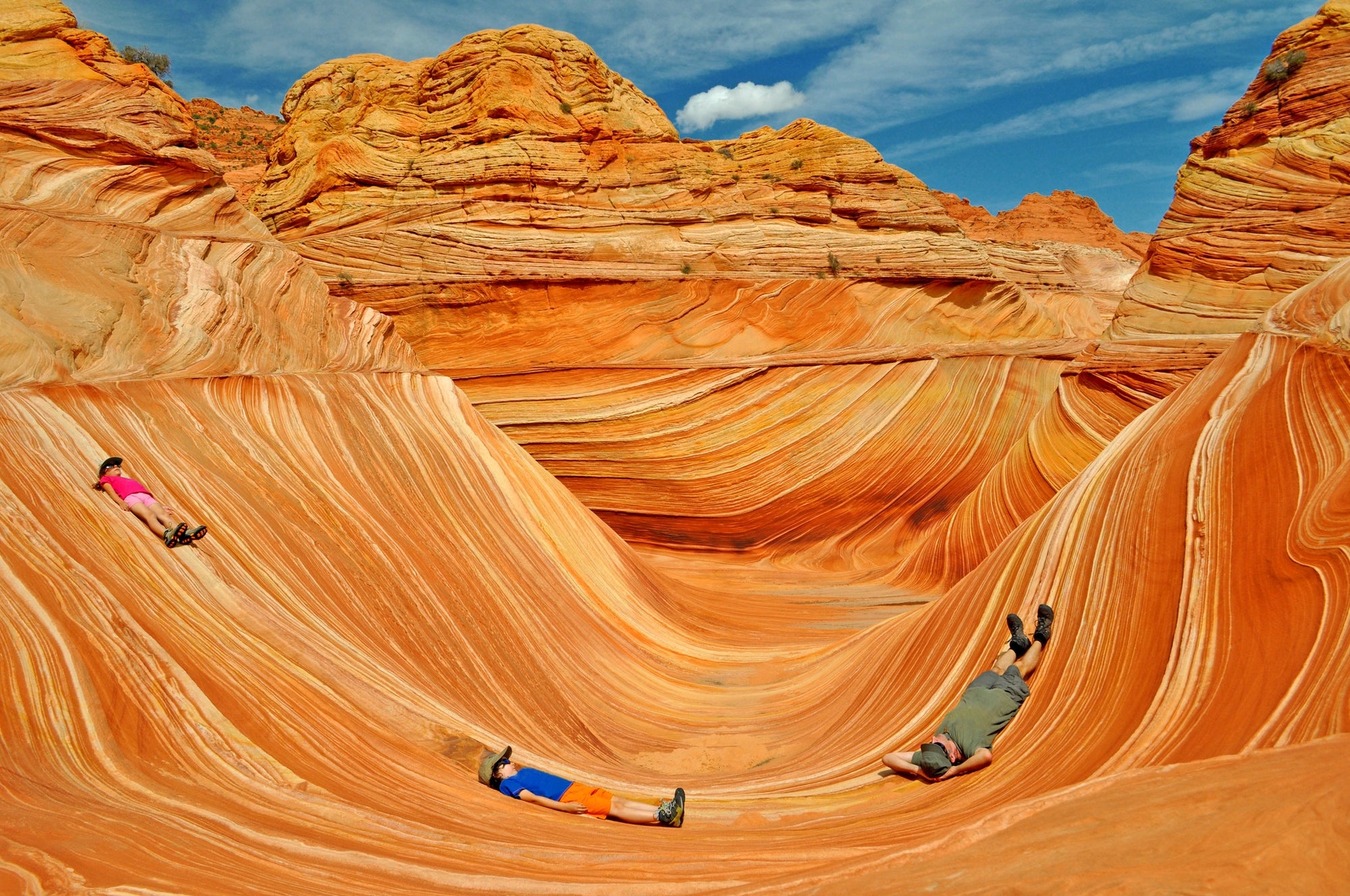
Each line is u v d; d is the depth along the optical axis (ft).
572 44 65.67
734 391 57.16
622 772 21.67
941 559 46.34
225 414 26.66
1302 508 15.87
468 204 60.59
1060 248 120.78
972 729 17.84
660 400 56.13
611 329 58.29
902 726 21.24
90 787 11.80
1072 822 8.36
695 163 65.87
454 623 25.00
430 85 65.36
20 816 9.95
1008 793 15.34
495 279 57.26
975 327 67.05
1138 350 44.42
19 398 20.89
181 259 32.76
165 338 29.25
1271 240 46.16
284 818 12.54
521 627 27.45
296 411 29.22
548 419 56.18
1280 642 13.91
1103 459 24.16
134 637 15.67
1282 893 5.48
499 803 16.42
